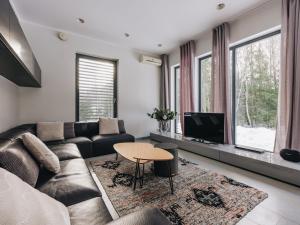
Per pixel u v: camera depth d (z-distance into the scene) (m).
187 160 3.05
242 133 3.32
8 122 2.63
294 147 2.33
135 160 2.06
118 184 2.13
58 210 0.87
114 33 3.72
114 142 3.45
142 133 4.92
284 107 2.46
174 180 2.24
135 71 4.73
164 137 4.29
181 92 4.38
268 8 2.69
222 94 3.33
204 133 3.41
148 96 4.99
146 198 1.82
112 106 4.47
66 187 1.31
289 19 2.37
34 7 2.73
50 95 3.55
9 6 1.32
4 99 2.46
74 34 3.76
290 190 1.98
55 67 3.59
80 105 4.00
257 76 3.08
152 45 4.41
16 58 1.55
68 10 2.84
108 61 4.38
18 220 0.62
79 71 3.98
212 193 1.91
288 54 2.38
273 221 1.47
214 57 3.48
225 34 3.22
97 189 1.35
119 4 2.67
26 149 1.59
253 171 2.49
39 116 3.45
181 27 3.45
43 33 3.43
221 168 2.67
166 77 4.96
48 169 1.60
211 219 1.50
